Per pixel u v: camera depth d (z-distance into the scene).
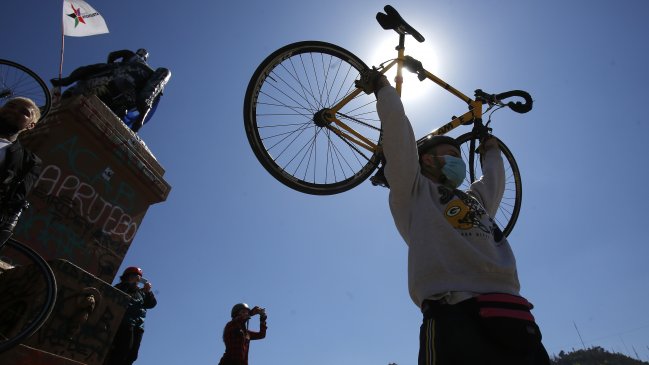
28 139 3.41
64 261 2.74
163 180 4.20
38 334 2.50
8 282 2.62
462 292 1.59
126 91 4.69
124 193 3.86
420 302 1.70
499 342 1.48
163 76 5.06
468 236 1.77
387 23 3.69
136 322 4.84
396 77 3.67
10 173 2.55
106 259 3.62
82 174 3.53
